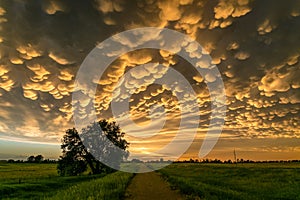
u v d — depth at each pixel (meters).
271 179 37.25
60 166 58.59
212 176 45.66
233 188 26.31
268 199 19.06
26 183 30.53
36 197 21.81
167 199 15.72
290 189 25.36
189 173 55.31
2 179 38.81
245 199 17.05
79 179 41.00
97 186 21.14
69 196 16.33
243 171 53.19
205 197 15.80
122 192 17.92
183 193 18.23
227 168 66.38
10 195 23.22
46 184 30.45
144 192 19.20
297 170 50.72
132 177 40.41
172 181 28.38
